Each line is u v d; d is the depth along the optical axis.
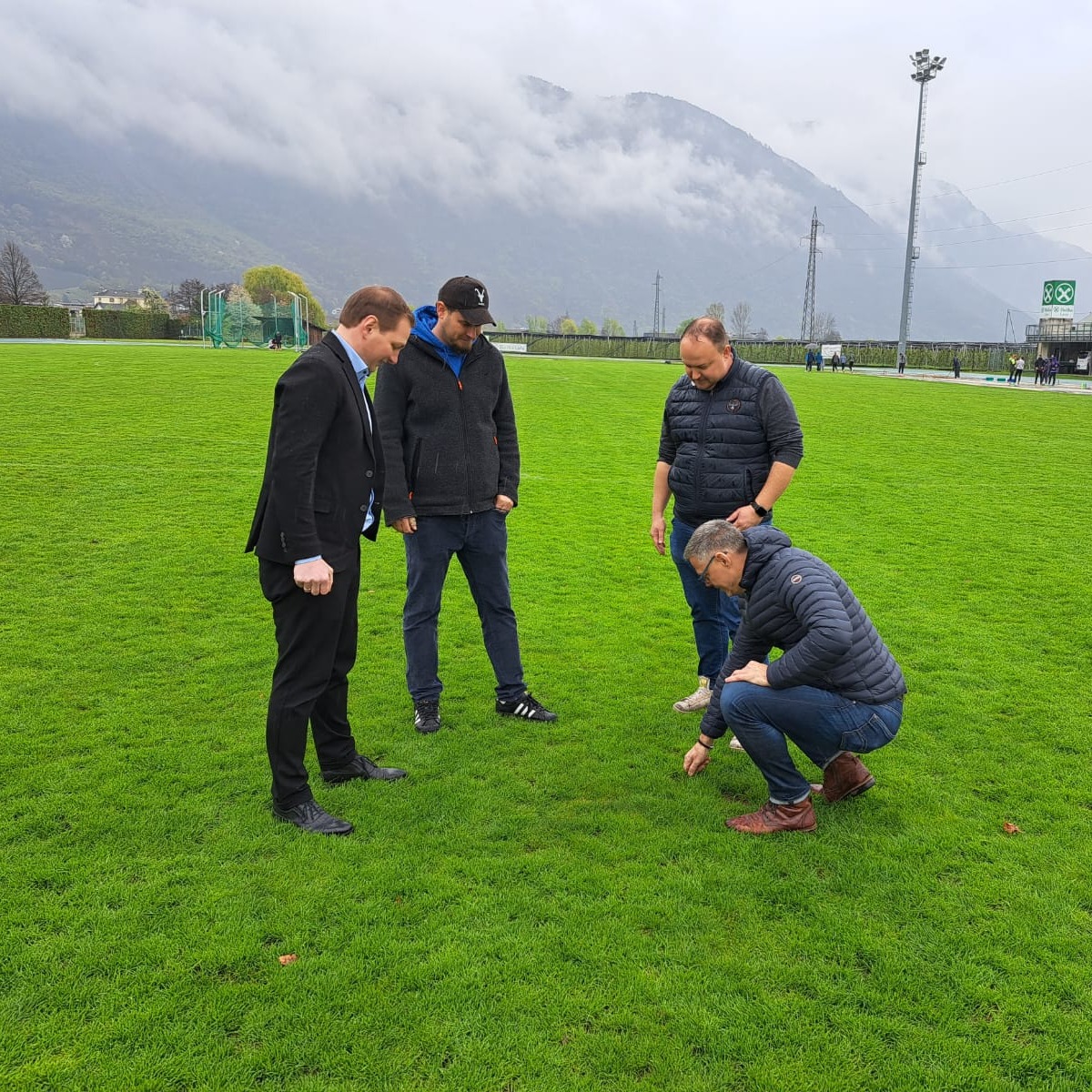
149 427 14.41
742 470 4.33
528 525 9.46
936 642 5.87
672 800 3.74
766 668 3.44
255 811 3.54
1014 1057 2.37
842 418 21.41
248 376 24.61
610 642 5.81
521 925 2.88
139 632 5.65
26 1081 2.19
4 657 5.16
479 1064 2.31
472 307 4.02
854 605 3.49
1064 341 64.12
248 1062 2.28
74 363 26.11
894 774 4.01
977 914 2.98
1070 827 3.56
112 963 2.63
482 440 4.31
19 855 3.18
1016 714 4.68
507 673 4.55
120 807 3.54
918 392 31.86
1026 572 7.78
